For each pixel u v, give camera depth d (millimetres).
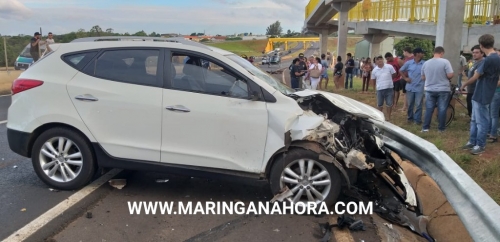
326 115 4617
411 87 8992
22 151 4883
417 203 4613
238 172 4488
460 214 3242
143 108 4535
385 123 4980
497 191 4797
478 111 6293
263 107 4359
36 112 4742
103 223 4055
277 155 4402
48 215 4168
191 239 3797
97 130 4652
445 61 7746
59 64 4820
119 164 4688
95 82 4680
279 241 3789
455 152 6414
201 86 4527
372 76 9875
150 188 5051
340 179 4320
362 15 29406
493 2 12195
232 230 4000
